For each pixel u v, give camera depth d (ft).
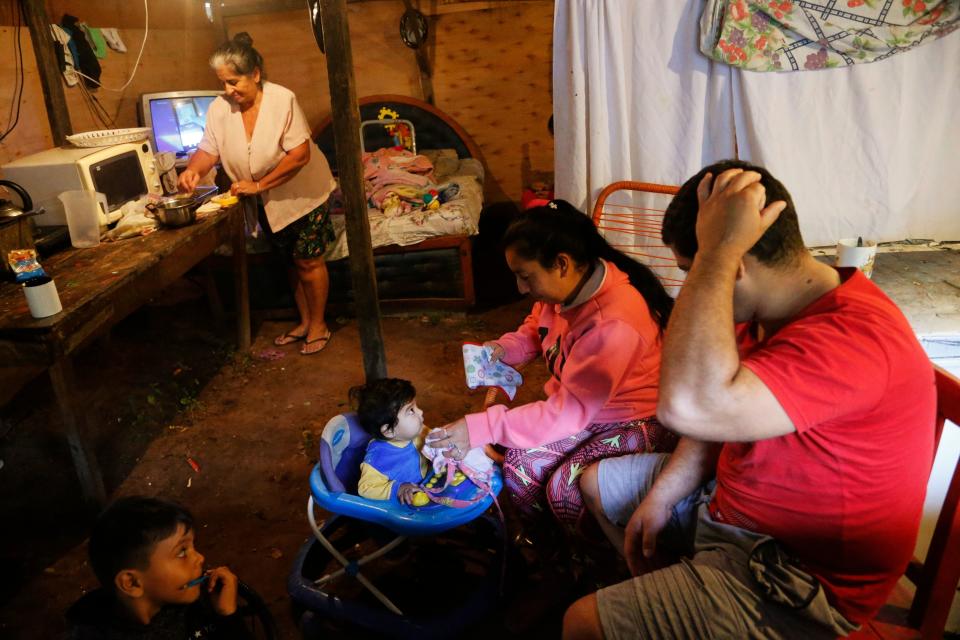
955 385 4.88
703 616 4.48
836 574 4.40
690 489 5.40
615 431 6.53
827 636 4.37
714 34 9.48
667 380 3.98
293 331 14.03
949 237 10.94
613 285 6.23
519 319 14.84
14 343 7.41
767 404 3.84
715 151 10.45
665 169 10.48
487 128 20.86
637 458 6.01
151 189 12.23
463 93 20.40
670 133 10.27
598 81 9.82
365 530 7.72
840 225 10.91
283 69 20.06
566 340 6.57
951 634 6.31
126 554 5.00
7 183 9.04
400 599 7.34
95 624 5.22
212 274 14.44
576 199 10.63
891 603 5.42
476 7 19.30
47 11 12.42
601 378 6.04
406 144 19.45
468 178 17.66
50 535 8.82
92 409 11.50
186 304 15.57
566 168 10.57
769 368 3.89
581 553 7.05
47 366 7.53
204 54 19.13
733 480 4.70
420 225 14.21
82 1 14.03
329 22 8.20
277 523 8.84
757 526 4.57
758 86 9.84
